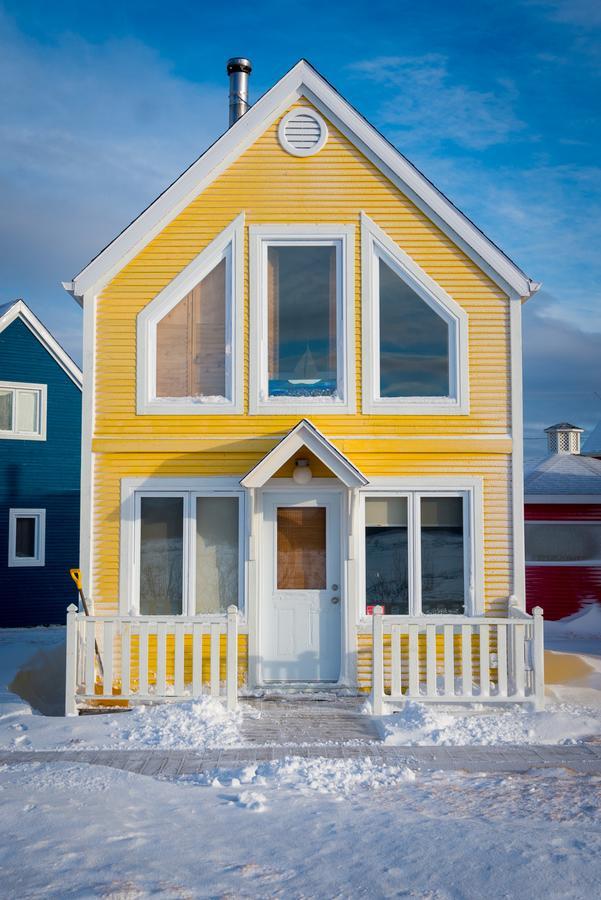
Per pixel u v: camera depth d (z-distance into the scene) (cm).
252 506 1138
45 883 522
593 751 878
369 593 1166
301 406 1171
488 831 621
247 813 670
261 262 1193
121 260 1187
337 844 600
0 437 2288
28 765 815
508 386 1174
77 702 1054
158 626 1047
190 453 1172
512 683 1111
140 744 895
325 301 1198
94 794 716
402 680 1145
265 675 1156
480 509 1162
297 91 1202
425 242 1187
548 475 2336
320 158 1197
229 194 1194
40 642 1878
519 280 1172
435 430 1170
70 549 2375
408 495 1170
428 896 516
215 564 1170
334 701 1098
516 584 1156
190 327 1195
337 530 1170
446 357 1186
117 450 1169
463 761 842
